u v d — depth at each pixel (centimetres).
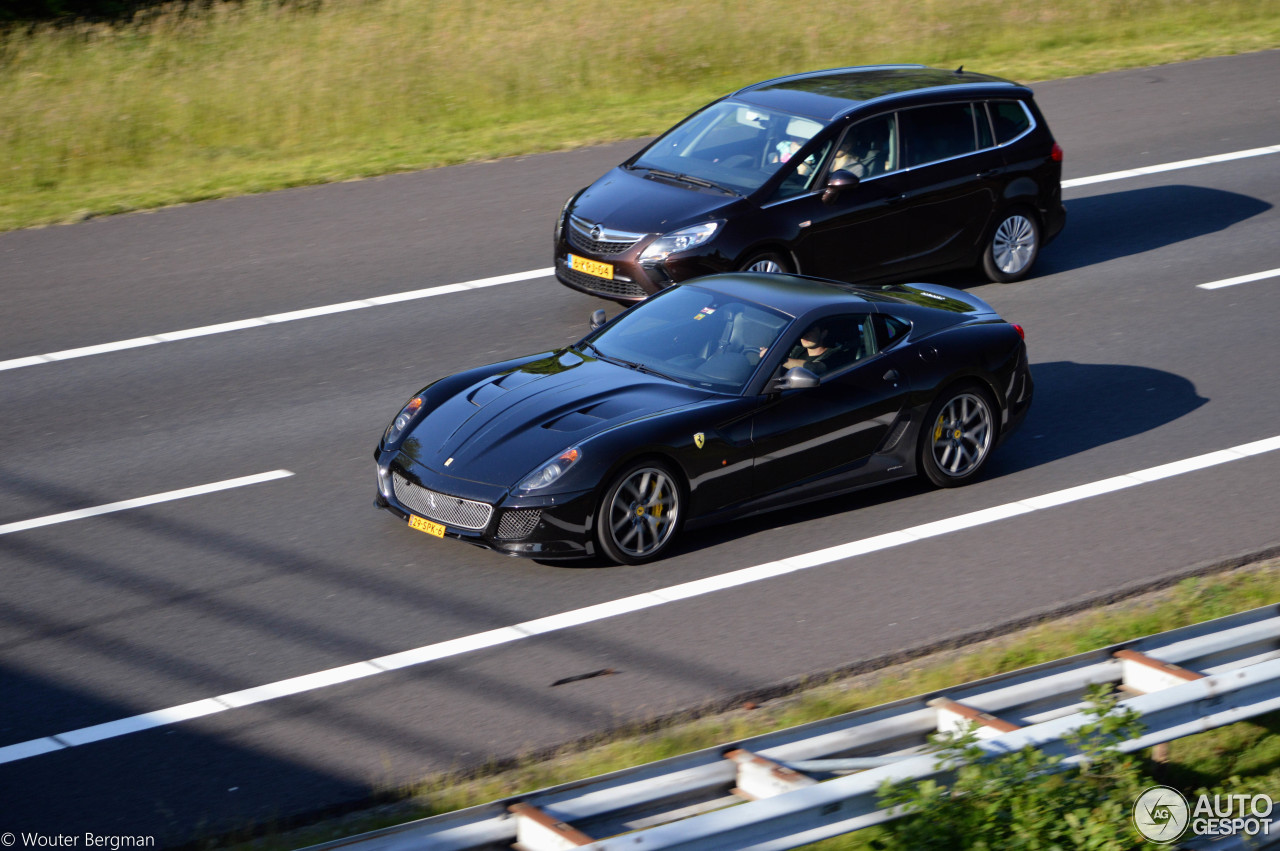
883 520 3102
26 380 3884
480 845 1655
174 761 2141
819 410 3017
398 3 8462
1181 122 6875
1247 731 2298
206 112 6656
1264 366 4103
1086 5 8844
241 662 2450
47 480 3259
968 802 1814
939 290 3588
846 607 2675
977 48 8169
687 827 1623
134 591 2720
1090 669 2067
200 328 4297
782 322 3088
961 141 4606
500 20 8125
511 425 2867
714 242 4081
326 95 6875
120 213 5434
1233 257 5128
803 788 1711
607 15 8188
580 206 4341
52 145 6156
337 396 3809
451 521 2778
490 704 2317
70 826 1967
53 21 8031
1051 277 4922
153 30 7788
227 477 3291
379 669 2430
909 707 1964
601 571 2825
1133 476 3350
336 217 5403
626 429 2795
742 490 2942
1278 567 2883
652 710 2295
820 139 4344
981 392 3284
